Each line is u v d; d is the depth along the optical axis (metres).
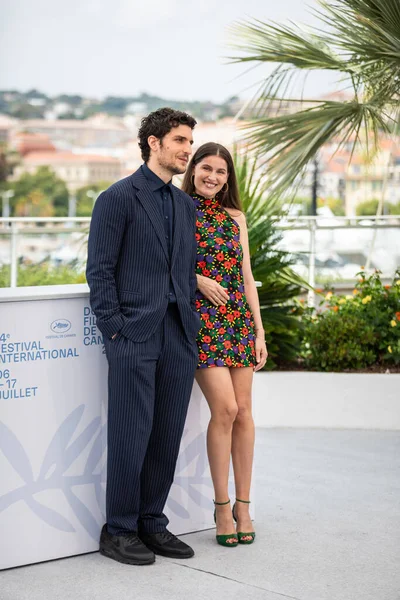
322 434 6.30
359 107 6.96
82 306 3.76
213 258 3.96
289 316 7.42
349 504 4.65
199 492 4.16
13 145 118.38
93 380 3.80
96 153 118.25
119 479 3.70
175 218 3.72
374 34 6.61
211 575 3.62
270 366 7.01
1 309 3.56
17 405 3.62
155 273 3.65
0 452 3.60
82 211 113.00
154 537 3.84
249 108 7.50
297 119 7.05
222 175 4.04
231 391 3.93
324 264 9.00
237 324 3.98
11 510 3.64
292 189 7.14
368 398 6.47
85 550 3.84
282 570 3.69
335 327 6.97
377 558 3.84
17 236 9.27
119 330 3.59
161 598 3.38
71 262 9.46
